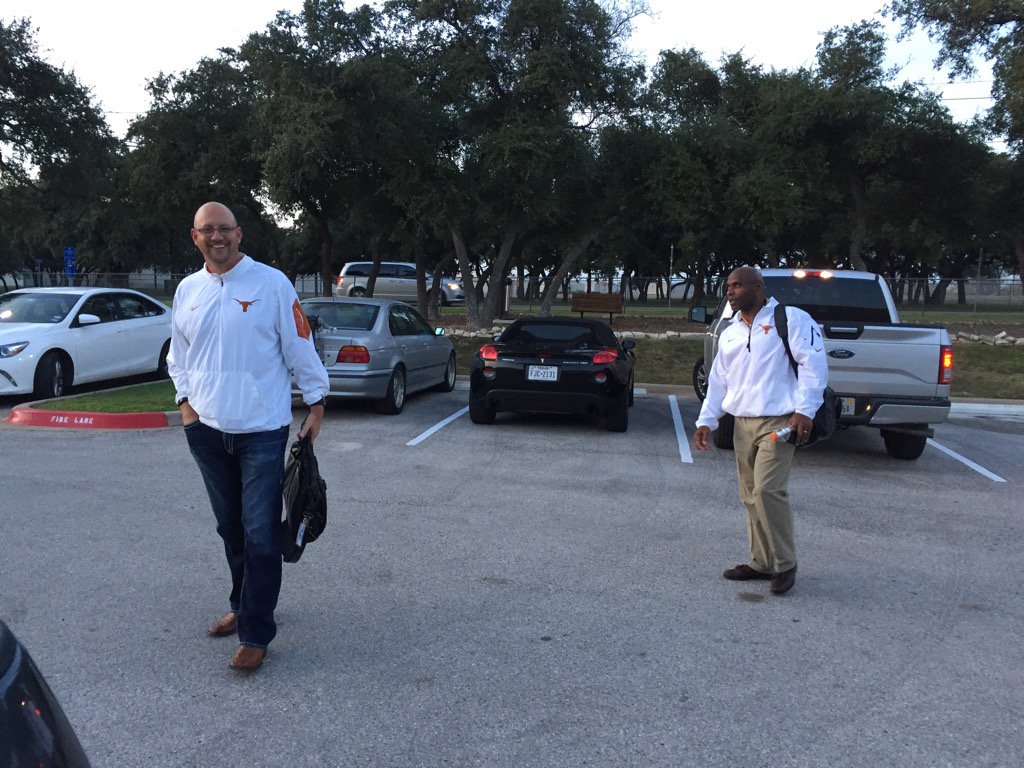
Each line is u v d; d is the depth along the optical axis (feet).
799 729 10.26
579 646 12.51
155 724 10.05
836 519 20.15
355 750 9.57
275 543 11.53
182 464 23.56
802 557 17.17
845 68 83.20
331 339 31.65
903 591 15.29
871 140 82.12
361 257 178.70
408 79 62.28
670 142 74.18
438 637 12.73
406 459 25.49
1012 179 102.78
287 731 9.95
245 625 11.46
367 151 61.21
